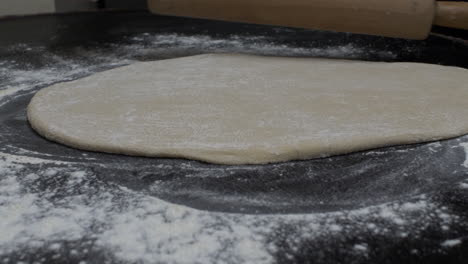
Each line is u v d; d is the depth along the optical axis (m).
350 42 1.08
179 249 0.56
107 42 1.09
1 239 0.58
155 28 1.20
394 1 0.91
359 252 0.55
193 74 0.84
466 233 0.58
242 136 0.69
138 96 0.77
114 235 0.58
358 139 0.69
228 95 0.77
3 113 0.79
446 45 1.06
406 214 0.61
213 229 0.59
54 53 1.02
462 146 0.70
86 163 0.68
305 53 1.01
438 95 0.77
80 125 0.72
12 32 1.16
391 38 1.11
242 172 0.67
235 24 1.23
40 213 0.62
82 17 1.30
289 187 0.65
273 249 0.56
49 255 0.55
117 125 0.71
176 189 0.64
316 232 0.59
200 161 0.68
